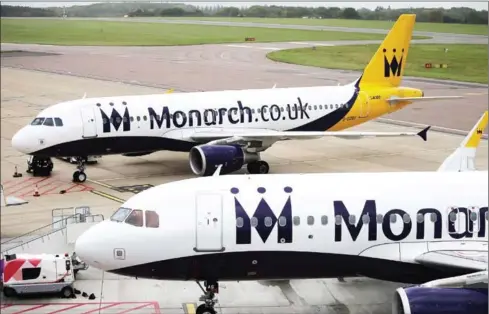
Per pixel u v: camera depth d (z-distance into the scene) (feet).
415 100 168.96
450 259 74.18
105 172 152.15
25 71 375.86
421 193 79.05
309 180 79.46
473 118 223.10
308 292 88.43
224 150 135.64
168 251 73.97
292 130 156.66
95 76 351.05
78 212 106.83
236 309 83.61
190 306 84.33
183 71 370.53
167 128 143.74
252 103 152.25
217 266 75.05
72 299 86.53
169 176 147.64
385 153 170.30
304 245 75.56
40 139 137.08
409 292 67.87
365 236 76.64
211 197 75.72
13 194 135.64
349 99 162.50
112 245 74.23
